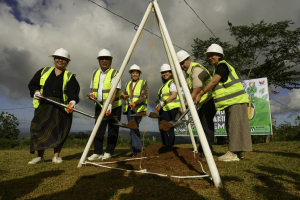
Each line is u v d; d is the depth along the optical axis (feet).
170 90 13.32
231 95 9.78
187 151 11.24
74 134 40.45
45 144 10.14
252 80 32.96
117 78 8.93
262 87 32.22
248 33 44.80
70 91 11.05
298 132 34.63
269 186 5.68
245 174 7.06
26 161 11.35
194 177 6.68
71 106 10.25
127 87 15.05
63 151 19.85
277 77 46.85
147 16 8.68
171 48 7.55
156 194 5.08
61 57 11.02
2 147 33.45
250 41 46.39
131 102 14.10
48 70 11.18
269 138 38.06
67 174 7.50
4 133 46.42
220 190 5.44
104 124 12.56
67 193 5.28
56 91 10.84
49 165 9.57
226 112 10.33
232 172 7.39
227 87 9.92
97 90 12.72
